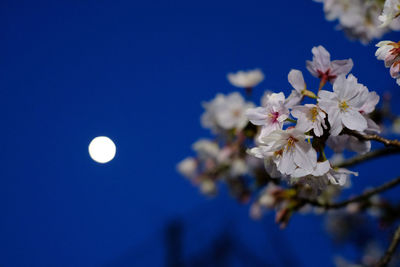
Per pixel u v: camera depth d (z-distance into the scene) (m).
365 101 0.45
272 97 0.47
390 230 0.93
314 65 0.50
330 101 0.45
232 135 0.80
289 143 0.46
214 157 0.90
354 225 1.29
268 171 0.48
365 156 0.62
